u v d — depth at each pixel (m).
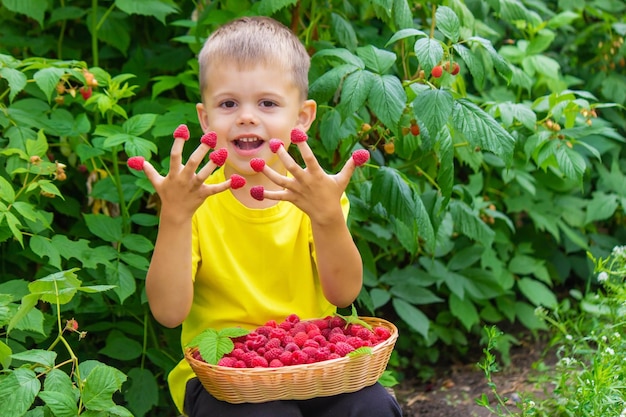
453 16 2.29
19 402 1.68
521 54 3.29
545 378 2.79
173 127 2.50
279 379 1.69
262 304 2.00
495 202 3.45
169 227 1.81
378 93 2.20
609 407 2.21
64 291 1.81
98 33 2.94
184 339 2.06
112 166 2.86
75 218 3.02
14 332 2.30
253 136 1.95
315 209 1.81
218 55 1.95
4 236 2.26
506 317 3.62
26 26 3.10
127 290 2.32
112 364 2.75
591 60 3.98
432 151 2.75
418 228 2.47
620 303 2.67
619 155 3.93
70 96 2.71
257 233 2.01
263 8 2.41
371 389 1.82
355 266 1.93
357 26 3.03
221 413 1.75
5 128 2.42
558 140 2.60
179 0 3.16
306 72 2.09
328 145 2.40
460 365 3.27
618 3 3.93
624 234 3.87
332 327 1.93
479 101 2.84
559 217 3.51
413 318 2.97
